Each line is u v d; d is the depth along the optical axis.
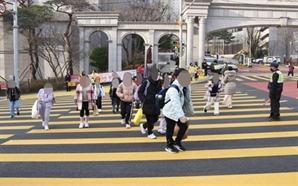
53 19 39.41
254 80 29.42
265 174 5.50
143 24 37.81
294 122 10.07
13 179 5.48
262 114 11.80
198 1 37.44
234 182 5.15
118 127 10.08
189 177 5.41
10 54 41.53
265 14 40.12
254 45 88.75
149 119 8.19
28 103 20.20
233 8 39.69
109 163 6.28
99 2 50.00
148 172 5.71
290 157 6.45
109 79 31.55
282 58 79.62
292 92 18.80
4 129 10.41
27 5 39.94
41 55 38.91
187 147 7.33
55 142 8.17
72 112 14.34
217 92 12.04
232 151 6.94
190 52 37.91
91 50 39.75
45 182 5.31
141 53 45.53
